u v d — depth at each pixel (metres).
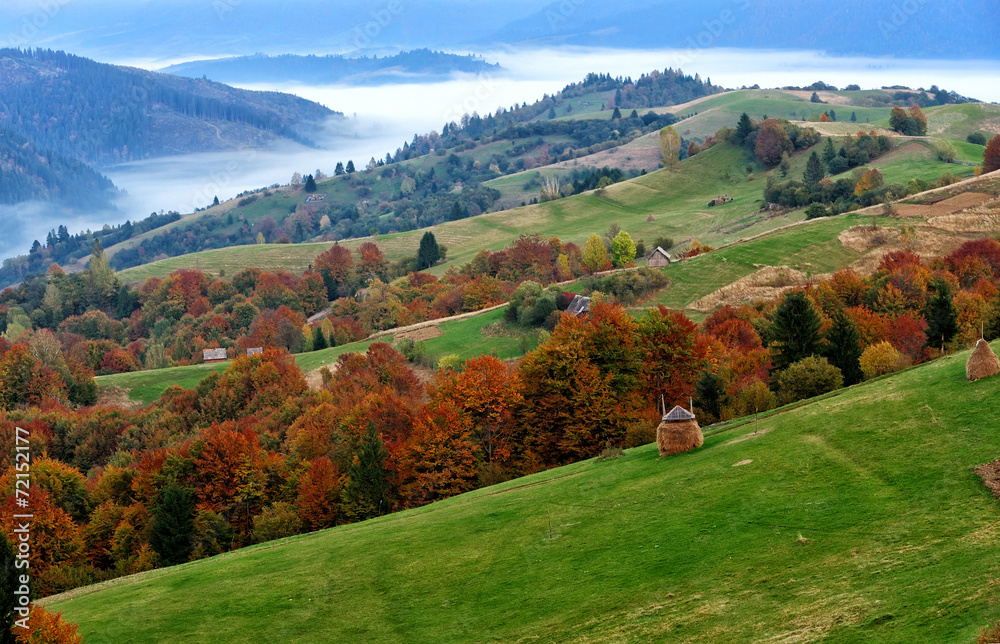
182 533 76.25
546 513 48.84
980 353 45.78
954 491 35.16
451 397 88.25
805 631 28.81
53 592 71.69
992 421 40.09
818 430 47.09
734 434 54.44
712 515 40.44
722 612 31.88
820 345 83.25
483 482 79.06
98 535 82.75
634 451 63.88
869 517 35.41
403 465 81.06
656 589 35.34
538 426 87.62
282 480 91.38
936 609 27.52
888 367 74.69
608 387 84.12
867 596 29.70
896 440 41.81
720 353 100.19
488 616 37.28
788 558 34.31
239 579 48.22
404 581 43.25
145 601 46.47
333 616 40.72
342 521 76.81
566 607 36.12
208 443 89.88
